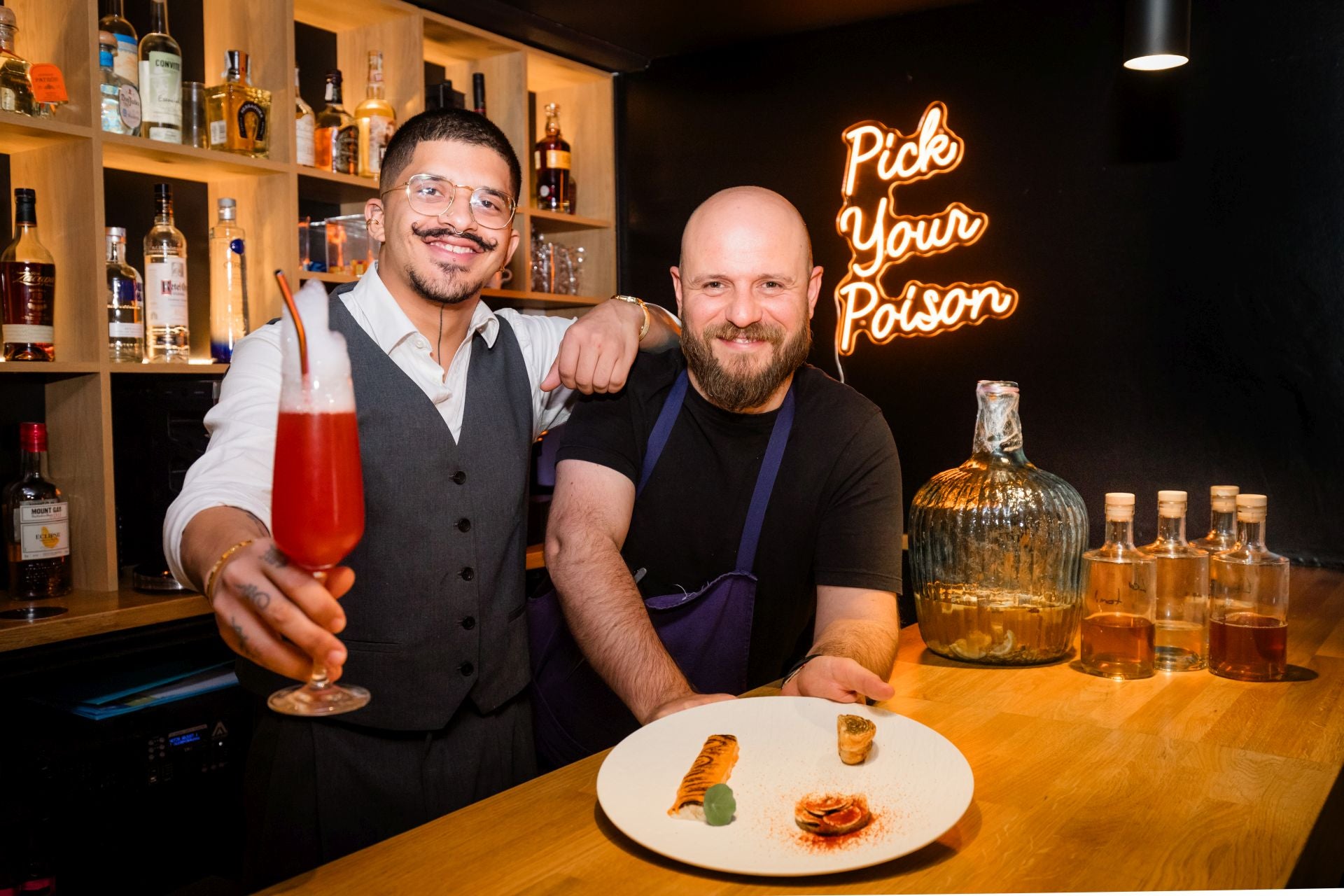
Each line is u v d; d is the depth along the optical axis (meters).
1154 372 2.76
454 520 1.53
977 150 3.04
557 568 1.46
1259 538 1.42
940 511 1.50
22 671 1.92
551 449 2.96
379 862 0.86
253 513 1.08
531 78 3.70
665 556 1.59
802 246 1.47
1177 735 1.17
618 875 0.84
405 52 2.93
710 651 1.54
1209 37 2.64
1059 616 1.47
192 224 2.67
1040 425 2.95
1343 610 1.91
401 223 1.48
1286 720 1.23
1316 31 2.50
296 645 0.86
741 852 0.84
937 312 3.12
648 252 3.74
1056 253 2.91
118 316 2.26
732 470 1.55
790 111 3.40
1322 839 0.97
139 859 2.01
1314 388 2.54
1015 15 2.96
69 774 1.91
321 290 0.87
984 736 1.17
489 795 1.59
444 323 1.55
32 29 2.23
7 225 2.33
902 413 3.20
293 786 1.46
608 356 1.54
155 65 2.32
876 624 1.43
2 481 2.29
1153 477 2.77
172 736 2.06
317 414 0.83
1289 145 2.55
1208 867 0.84
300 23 2.97
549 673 1.64
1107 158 2.82
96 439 2.19
